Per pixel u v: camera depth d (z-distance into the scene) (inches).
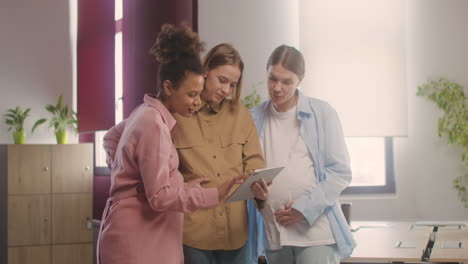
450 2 205.5
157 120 79.0
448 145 205.9
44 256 236.8
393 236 141.2
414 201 216.7
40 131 268.4
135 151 78.9
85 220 242.1
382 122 204.4
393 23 204.8
